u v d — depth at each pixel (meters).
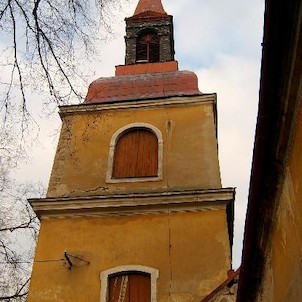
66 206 14.53
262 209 7.48
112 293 13.05
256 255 8.59
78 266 13.49
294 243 6.53
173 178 15.14
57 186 15.34
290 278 6.88
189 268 13.13
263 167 6.75
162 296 12.69
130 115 17.09
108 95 17.98
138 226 14.09
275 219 7.44
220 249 13.40
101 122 16.92
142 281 13.17
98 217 14.38
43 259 13.70
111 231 14.07
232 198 14.27
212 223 13.91
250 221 7.75
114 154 16.08
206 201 14.24
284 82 5.71
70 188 15.24
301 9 4.93
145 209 14.34
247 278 9.08
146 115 17.03
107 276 13.22
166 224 14.04
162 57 21.70
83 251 13.76
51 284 13.21
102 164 15.80
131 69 19.92
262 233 7.97
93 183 15.30
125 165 15.81
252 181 7.05
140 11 24.23
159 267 13.23
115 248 13.73
